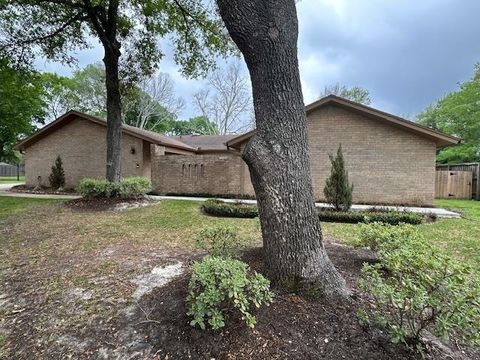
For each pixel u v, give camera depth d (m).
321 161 10.04
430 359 1.66
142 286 2.74
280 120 2.35
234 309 2.01
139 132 13.10
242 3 2.30
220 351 1.75
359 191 9.70
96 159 13.48
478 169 11.52
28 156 14.50
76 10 9.06
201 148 17.66
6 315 2.31
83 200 8.40
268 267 2.41
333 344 1.75
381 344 1.75
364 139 9.66
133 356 1.81
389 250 2.77
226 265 2.05
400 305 1.73
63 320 2.22
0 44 8.56
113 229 5.43
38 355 1.86
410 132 9.27
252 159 2.39
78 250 4.03
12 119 15.30
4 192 12.41
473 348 1.82
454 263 1.81
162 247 4.19
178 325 2.01
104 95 29.91
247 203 8.54
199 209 7.71
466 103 15.41
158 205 8.29
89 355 1.84
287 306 2.08
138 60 10.08
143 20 9.70
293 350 1.71
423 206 9.08
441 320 1.59
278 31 2.33
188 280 2.66
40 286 2.81
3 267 3.34
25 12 8.47
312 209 2.38
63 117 13.35
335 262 3.09
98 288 2.73
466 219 6.75
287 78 2.37
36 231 5.23
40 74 11.28
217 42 10.42
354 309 2.06
